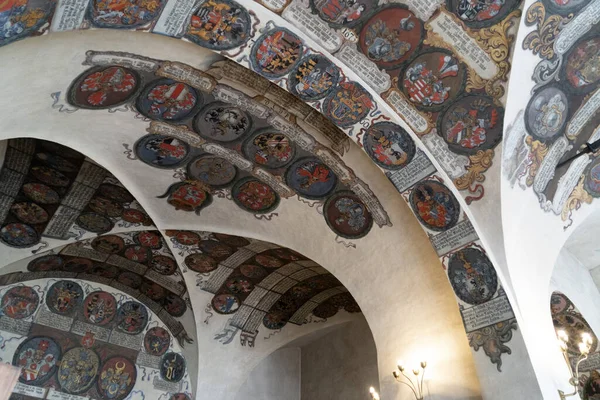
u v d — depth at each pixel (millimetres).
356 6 6770
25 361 11227
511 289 7559
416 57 7254
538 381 6801
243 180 9930
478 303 7793
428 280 8727
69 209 10312
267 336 13352
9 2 5062
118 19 6234
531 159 7957
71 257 11633
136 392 12273
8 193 9703
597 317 10391
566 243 10789
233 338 12891
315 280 12508
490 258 7703
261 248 11305
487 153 7574
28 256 10805
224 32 6852
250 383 13383
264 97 8211
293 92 7688
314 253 10180
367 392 12281
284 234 10461
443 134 7750
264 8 6664
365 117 7945
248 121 8703
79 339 12109
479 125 7492
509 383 7094
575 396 7129
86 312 12438
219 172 9836
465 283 7969
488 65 7031
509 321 7363
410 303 8805
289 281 12578
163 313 13320
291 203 10016
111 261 12070
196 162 9656
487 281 7734
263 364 13938
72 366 11781
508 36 6695
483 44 6891
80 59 6828
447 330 8258
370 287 9406
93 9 5918
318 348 14297
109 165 9305
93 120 8352
